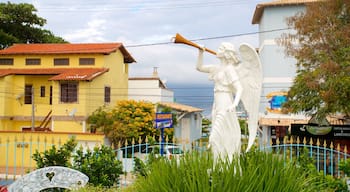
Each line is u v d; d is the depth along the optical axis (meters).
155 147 10.41
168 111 27.11
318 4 17.17
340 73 15.52
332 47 16.62
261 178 5.33
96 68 26.20
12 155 18.45
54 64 26.75
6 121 26.05
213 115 7.38
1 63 27.17
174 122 27.50
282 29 23.62
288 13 25.20
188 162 5.84
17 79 26.41
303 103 17.20
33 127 23.38
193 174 5.27
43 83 26.80
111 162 9.98
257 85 7.35
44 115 25.97
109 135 22.92
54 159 10.00
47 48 27.83
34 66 26.92
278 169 5.76
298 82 17.42
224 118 7.09
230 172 5.32
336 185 8.53
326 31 16.70
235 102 6.98
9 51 27.19
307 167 8.70
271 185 5.27
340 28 16.53
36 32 33.22
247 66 7.38
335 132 18.64
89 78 23.55
